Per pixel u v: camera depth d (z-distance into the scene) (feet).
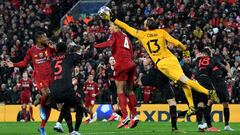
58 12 267.18
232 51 210.18
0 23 256.11
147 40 111.45
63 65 101.30
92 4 277.03
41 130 108.58
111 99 189.78
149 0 244.42
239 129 140.87
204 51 126.41
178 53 204.33
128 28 113.29
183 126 151.94
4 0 268.82
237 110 190.70
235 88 195.21
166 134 110.22
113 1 251.80
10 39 244.01
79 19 248.52
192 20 229.66
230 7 235.40
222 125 159.84
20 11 257.75
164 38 110.63
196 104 121.70
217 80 129.08
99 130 134.00
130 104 115.85
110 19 113.60
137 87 197.47
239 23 228.02
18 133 126.62
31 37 244.01
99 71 205.05
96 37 226.79
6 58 230.68
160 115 195.93
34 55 114.42
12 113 209.46
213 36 216.33
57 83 100.78
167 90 114.11
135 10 240.53
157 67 111.34
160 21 229.45
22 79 199.82
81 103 104.22
